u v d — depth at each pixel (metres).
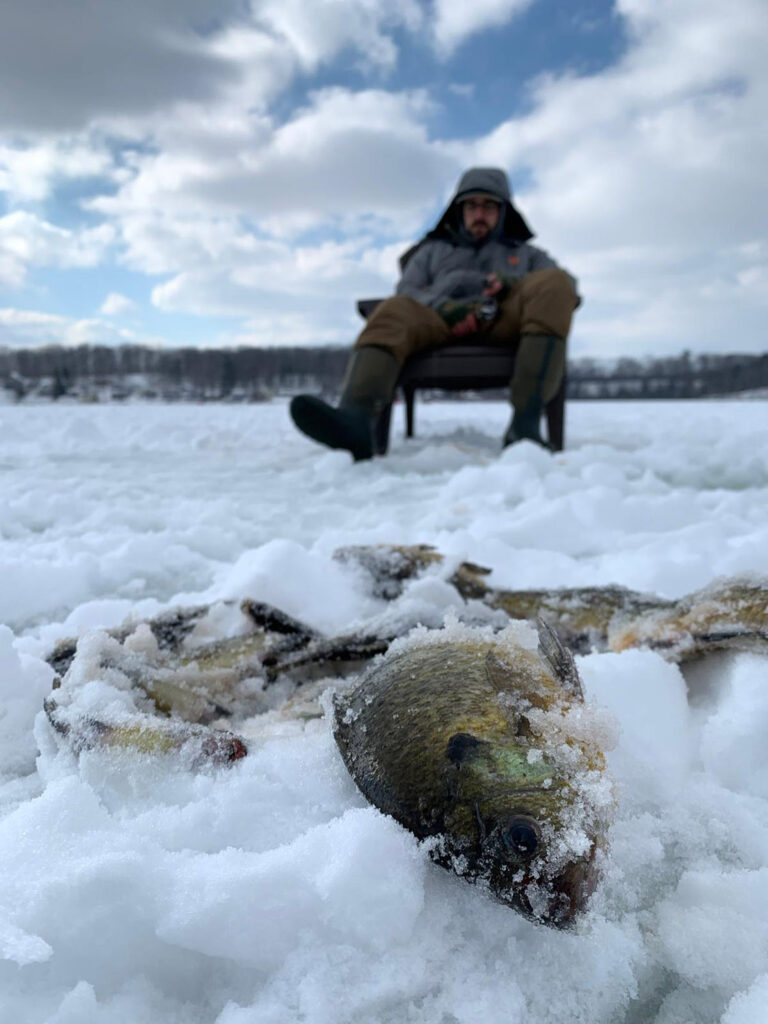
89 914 0.47
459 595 1.12
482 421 5.70
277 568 1.27
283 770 0.66
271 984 0.46
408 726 0.60
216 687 0.89
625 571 1.34
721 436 3.66
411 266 3.32
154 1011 0.45
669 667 0.85
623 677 0.81
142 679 0.84
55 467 3.21
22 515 2.12
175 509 2.18
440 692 0.61
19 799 0.68
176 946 0.48
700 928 0.50
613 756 0.69
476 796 0.52
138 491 2.55
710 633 0.86
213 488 2.62
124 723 0.71
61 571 1.45
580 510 1.91
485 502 2.14
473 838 0.51
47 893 0.47
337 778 0.65
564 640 0.99
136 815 0.62
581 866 0.48
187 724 0.71
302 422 2.85
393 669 0.69
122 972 0.47
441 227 3.36
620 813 0.63
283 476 2.87
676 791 0.67
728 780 0.71
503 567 1.45
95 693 0.78
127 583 1.49
